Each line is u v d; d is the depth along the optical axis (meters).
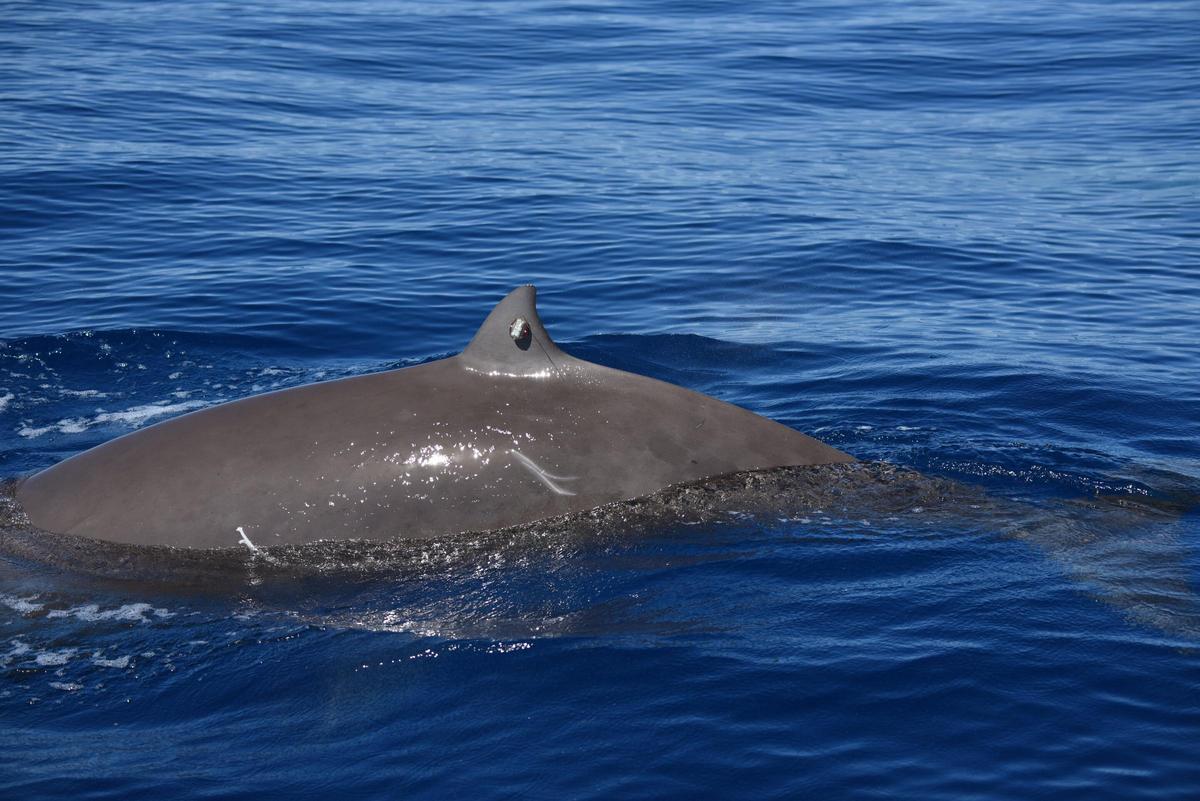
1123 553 16.67
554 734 13.04
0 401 23.80
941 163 50.09
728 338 28.81
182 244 36.31
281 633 14.91
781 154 51.25
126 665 14.29
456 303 31.53
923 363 26.45
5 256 34.50
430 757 12.69
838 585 15.91
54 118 52.19
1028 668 14.07
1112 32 82.44
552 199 42.97
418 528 16.48
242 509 16.44
